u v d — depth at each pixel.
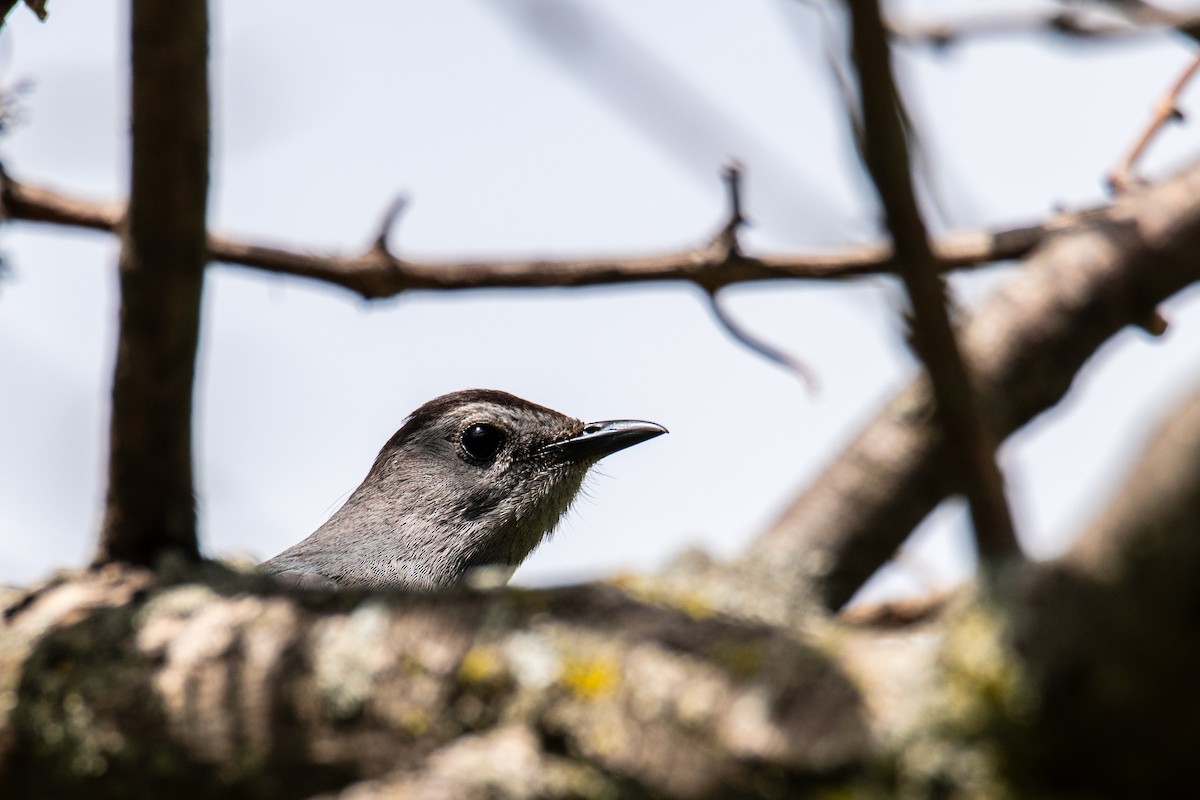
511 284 10.64
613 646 7.00
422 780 6.86
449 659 7.36
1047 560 5.90
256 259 10.99
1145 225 7.45
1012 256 8.87
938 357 6.37
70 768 8.44
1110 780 5.72
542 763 6.83
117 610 8.78
